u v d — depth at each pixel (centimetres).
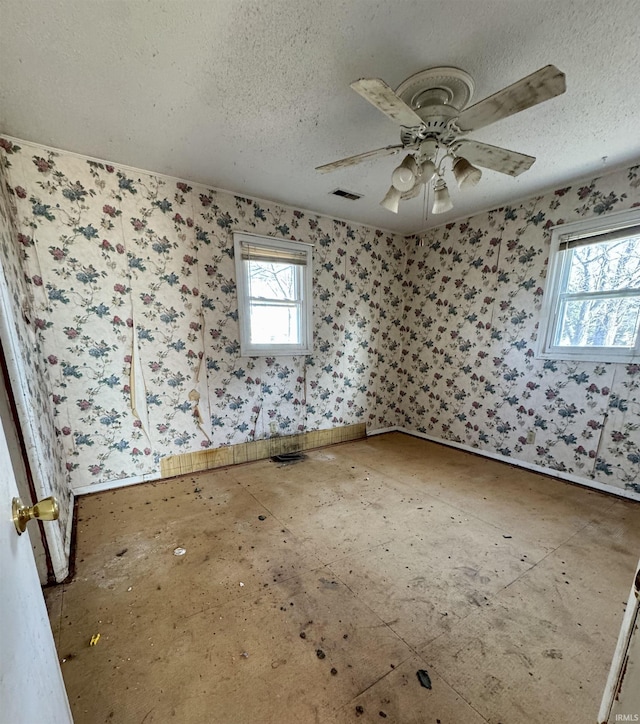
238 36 127
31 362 167
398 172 143
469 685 111
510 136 192
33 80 147
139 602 144
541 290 276
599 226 241
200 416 280
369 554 177
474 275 325
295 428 333
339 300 346
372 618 136
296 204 297
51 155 207
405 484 262
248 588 152
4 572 52
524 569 166
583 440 259
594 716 101
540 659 120
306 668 116
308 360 332
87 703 104
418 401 390
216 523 205
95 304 230
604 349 246
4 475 59
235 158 218
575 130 185
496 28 124
